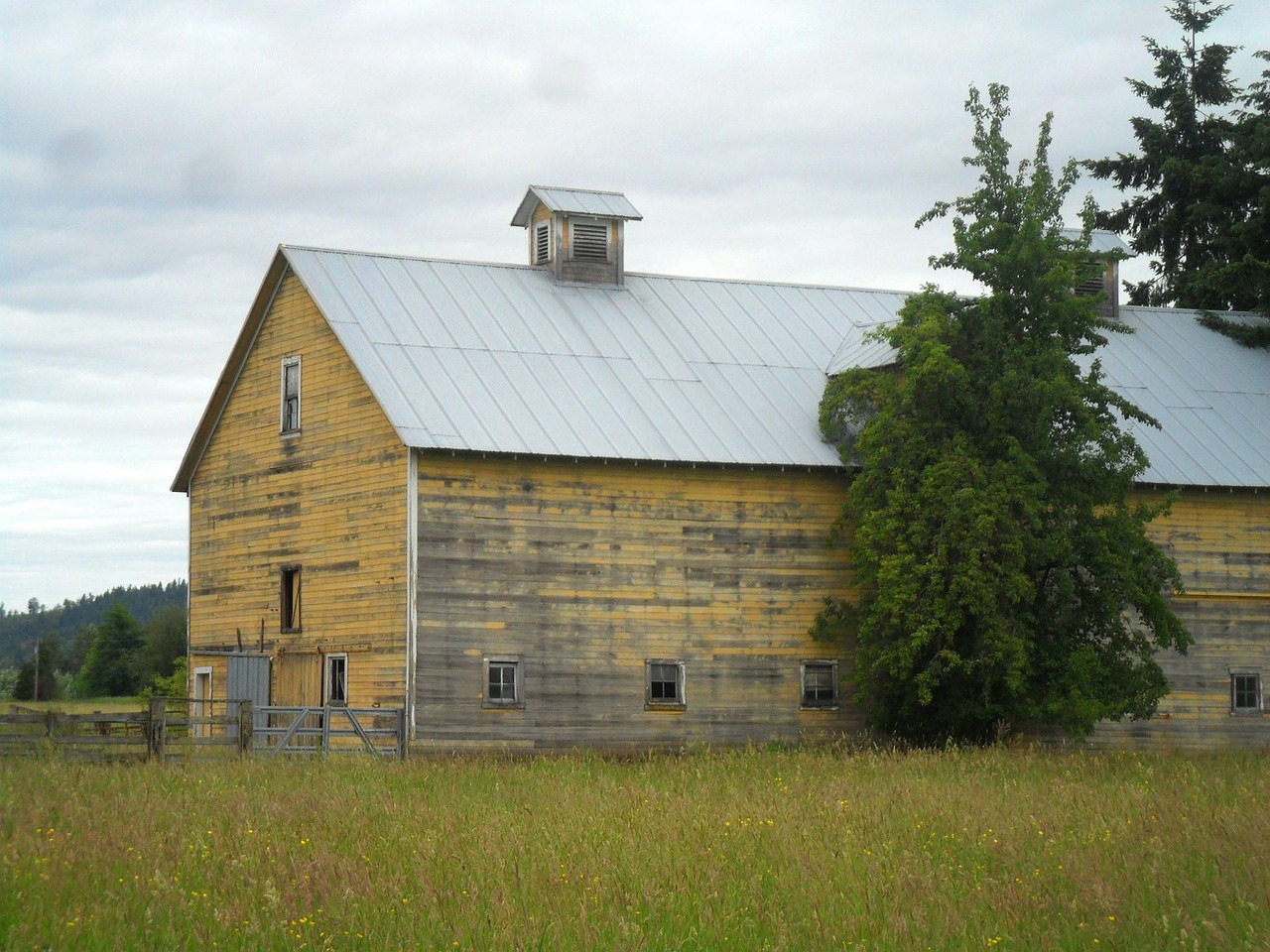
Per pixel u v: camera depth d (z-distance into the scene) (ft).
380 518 110.52
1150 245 198.59
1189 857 54.24
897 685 113.91
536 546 110.63
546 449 109.91
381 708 104.32
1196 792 73.92
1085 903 47.26
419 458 107.96
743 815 65.31
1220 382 143.13
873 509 113.60
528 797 72.79
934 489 108.99
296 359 122.21
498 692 108.68
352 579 112.88
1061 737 122.11
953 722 113.09
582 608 111.55
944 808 67.41
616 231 135.13
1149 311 154.30
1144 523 115.24
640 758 111.04
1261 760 102.58
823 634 117.08
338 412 116.37
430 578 107.55
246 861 52.65
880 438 113.29
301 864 51.85
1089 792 73.31
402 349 115.55
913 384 111.34
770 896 49.06
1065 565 109.81
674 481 115.34
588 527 112.37
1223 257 183.11
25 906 45.44
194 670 132.98
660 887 49.62
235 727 114.01
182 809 65.16
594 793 74.38
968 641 111.34
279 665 120.47
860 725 119.24
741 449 116.88
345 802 68.54
